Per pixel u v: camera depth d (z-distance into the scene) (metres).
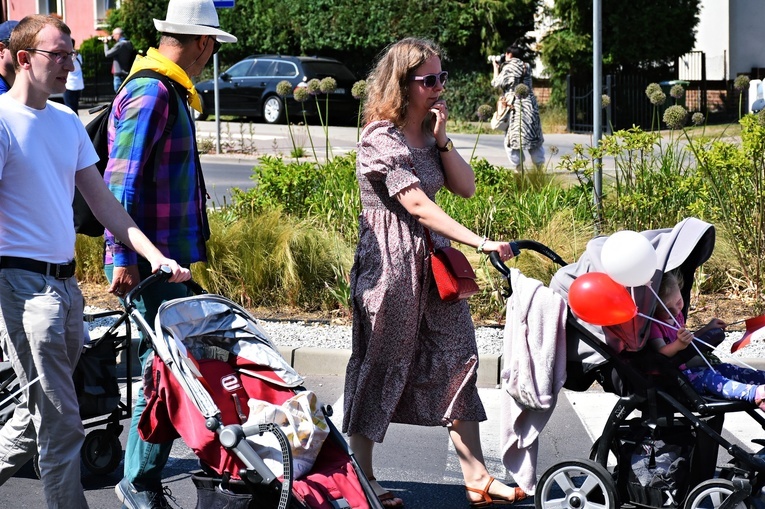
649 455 6.30
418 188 6.59
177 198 6.75
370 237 6.80
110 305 12.46
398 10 39.56
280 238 12.80
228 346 5.99
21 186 5.76
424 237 6.78
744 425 8.70
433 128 6.89
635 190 13.54
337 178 14.81
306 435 5.36
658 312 6.32
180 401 5.54
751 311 11.73
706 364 6.37
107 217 6.20
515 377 6.45
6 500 7.14
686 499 6.12
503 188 15.52
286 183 14.72
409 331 6.75
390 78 6.75
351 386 6.89
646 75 37.16
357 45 40.66
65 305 5.89
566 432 8.63
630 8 35.47
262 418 5.41
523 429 6.63
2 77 7.73
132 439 6.32
